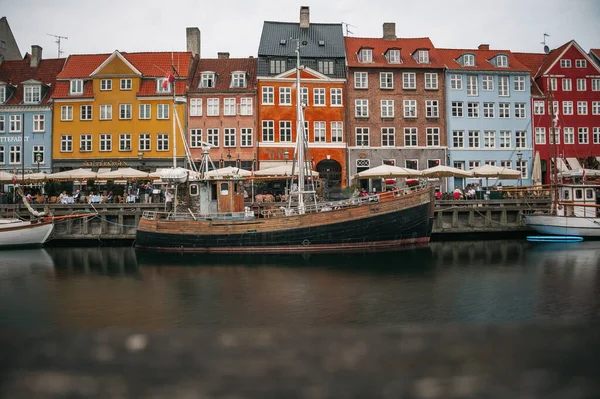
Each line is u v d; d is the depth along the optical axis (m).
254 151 45.38
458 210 33.78
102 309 14.71
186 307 14.89
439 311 14.05
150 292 17.19
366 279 19.06
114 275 20.78
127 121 45.28
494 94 48.53
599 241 31.42
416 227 26.62
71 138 45.44
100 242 32.78
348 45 49.16
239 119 45.50
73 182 41.03
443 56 49.81
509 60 50.16
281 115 45.53
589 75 50.00
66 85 46.22
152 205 32.69
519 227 34.03
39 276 20.67
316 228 26.09
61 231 32.66
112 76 45.28
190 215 27.95
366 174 34.44
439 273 20.25
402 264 22.45
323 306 14.82
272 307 14.78
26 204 31.52
